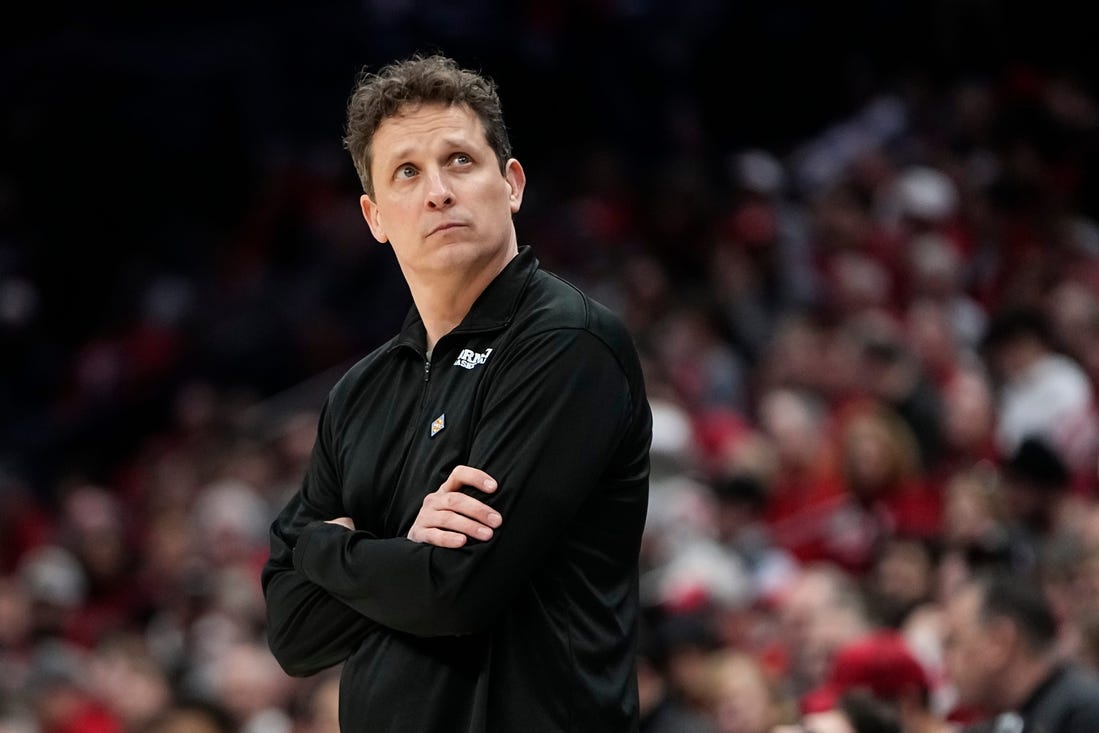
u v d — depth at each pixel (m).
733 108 49.25
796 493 25.42
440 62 9.24
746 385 33.69
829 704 14.86
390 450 9.07
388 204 9.02
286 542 9.38
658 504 25.56
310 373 43.72
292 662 9.19
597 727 8.64
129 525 37.16
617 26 47.91
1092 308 28.36
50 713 26.06
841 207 37.16
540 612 8.64
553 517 8.48
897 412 25.55
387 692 8.66
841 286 33.59
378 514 9.07
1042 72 44.59
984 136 40.78
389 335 43.50
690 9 48.78
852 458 23.58
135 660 26.16
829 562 23.52
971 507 20.42
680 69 48.31
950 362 29.30
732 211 40.12
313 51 49.66
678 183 41.66
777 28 48.97
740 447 26.98
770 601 22.42
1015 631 14.07
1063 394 25.14
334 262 45.44
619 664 8.84
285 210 48.16
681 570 22.75
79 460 45.09
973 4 45.34
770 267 36.72
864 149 42.06
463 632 8.42
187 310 47.53
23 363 49.03
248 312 46.00
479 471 8.51
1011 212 36.31
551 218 43.41
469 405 8.80
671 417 27.56
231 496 33.47
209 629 27.48
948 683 16.52
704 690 17.23
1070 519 20.11
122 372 46.81
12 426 47.00
